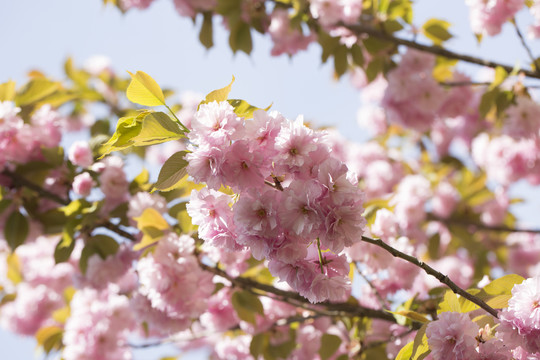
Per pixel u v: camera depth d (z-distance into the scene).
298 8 2.06
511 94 1.89
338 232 1.12
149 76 1.19
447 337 1.16
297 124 1.13
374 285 1.52
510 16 1.76
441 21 2.00
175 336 2.01
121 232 1.59
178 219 1.46
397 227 1.50
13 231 1.66
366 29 2.03
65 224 1.63
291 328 1.63
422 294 1.49
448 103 2.31
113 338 1.75
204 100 1.17
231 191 1.20
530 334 1.16
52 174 1.67
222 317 1.61
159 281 1.41
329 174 1.11
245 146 1.12
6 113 1.58
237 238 1.14
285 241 1.13
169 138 1.17
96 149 1.70
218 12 2.09
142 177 1.64
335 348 1.53
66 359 1.73
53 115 1.71
